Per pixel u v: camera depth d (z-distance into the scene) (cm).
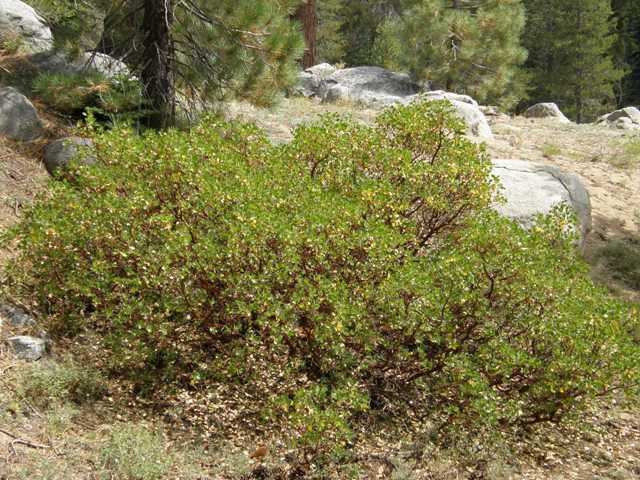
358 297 547
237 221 537
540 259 604
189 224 574
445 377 577
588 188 1355
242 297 534
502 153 1461
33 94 1018
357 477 487
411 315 543
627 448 609
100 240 580
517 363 539
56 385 515
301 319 564
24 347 548
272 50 986
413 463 527
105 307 592
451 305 564
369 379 600
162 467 457
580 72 4322
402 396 609
